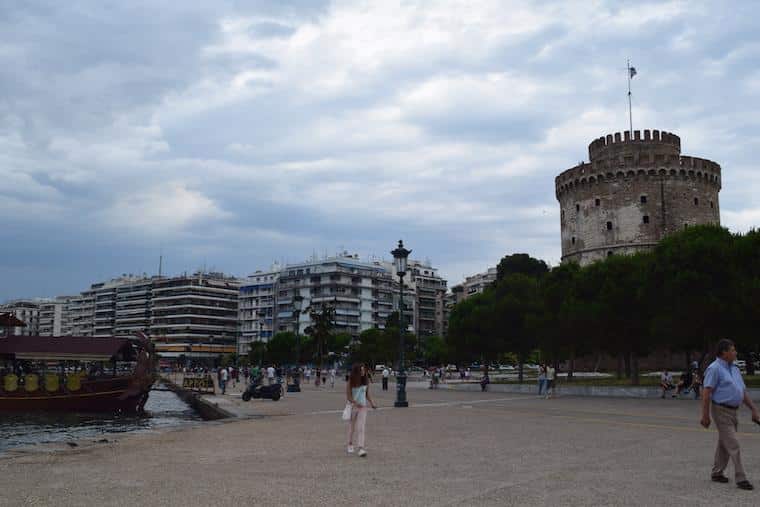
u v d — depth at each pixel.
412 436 18.38
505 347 69.19
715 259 42.53
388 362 129.62
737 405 10.73
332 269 168.38
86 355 52.16
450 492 10.17
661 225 80.75
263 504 9.36
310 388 64.75
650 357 80.81
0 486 10.84
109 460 13.84
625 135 84.88
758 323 41.62
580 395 45.28
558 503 9.33
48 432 37.44
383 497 9.80
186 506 9.25
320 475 11.79
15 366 56.91
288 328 174.38
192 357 192.25
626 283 49.84
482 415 26.39
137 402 50.41
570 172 88.81
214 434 19.52
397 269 33.59
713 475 11.00
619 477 11.45
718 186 85.62
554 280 61.22
